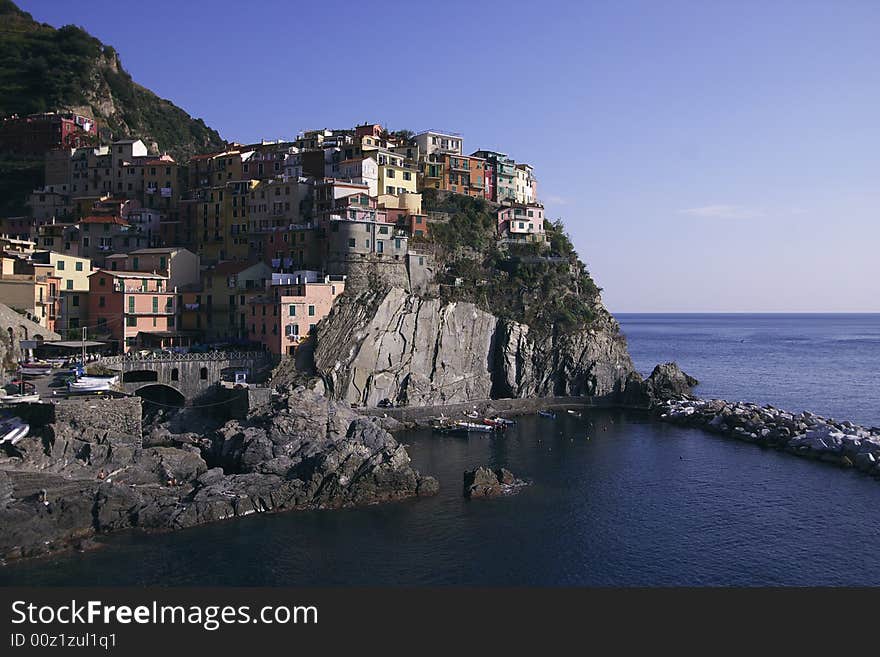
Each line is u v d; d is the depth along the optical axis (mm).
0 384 94938
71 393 89750
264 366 120688
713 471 101375
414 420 128875
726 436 124062
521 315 152250
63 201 168500
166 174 168875
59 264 124312
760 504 87000
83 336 111812
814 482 96250
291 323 122062
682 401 148625
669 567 69250
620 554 72000
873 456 102125
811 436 113250
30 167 178500
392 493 86688
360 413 123688
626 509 84812
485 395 146125
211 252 154750
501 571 67750
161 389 115938
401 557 70188
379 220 142250
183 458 86188
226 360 115938
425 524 78562
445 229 155125
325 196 143125
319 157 160375
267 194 150750
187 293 131875
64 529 72062
